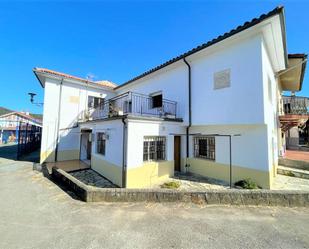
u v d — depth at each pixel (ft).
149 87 33.37
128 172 19.84
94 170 28.71
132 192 14.14
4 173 25.03
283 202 13.32
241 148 21.12
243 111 19.19
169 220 11.10
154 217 11.50
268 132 19.25
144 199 14.03
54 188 17.84
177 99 27.22
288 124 33.58
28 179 21.67
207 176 24.48
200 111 23.84
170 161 24.75
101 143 27.94
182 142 27.73
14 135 85.76
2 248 8.26
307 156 35.70
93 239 9.02
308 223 10.71
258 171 19.44
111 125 23.91
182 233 9.61
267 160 18.83
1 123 82.28
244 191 13.74
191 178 23.94
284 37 19.10
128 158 19.98
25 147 45.29
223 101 21.16
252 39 18.75
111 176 22.93
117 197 14.06
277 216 11.65
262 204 13.41
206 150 25.38
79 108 39.58
